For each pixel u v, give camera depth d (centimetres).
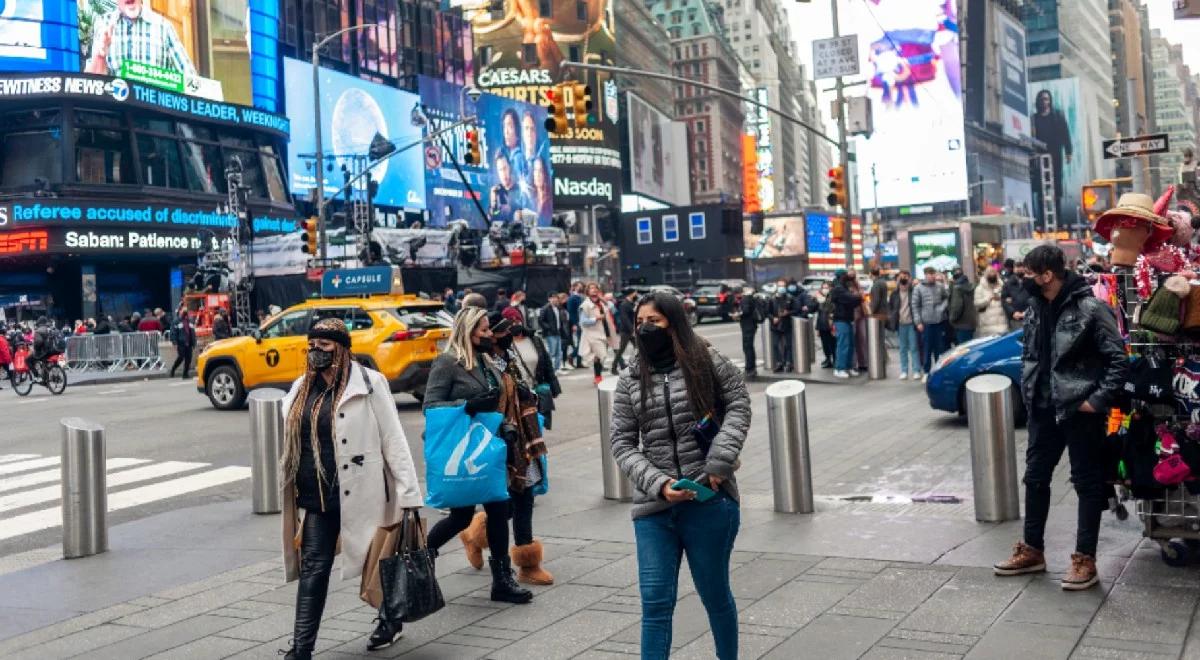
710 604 443
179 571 734
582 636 554
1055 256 585
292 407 535
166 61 4903
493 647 545
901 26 13550
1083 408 573
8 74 4347
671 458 434
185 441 1447
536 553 655
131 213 4550
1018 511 762
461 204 7350
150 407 1941
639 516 441
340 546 547
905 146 13638
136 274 5019
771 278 8156
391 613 523
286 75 5794
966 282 1828
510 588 621
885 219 13738
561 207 9794
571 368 2495
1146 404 602
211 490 1081
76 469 793
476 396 608
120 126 4650
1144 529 646
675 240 7144
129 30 4731
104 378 2891
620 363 2112
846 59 2502
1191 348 586
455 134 7356
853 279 2011
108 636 588
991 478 755
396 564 529
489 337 628
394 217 6644
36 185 4378
